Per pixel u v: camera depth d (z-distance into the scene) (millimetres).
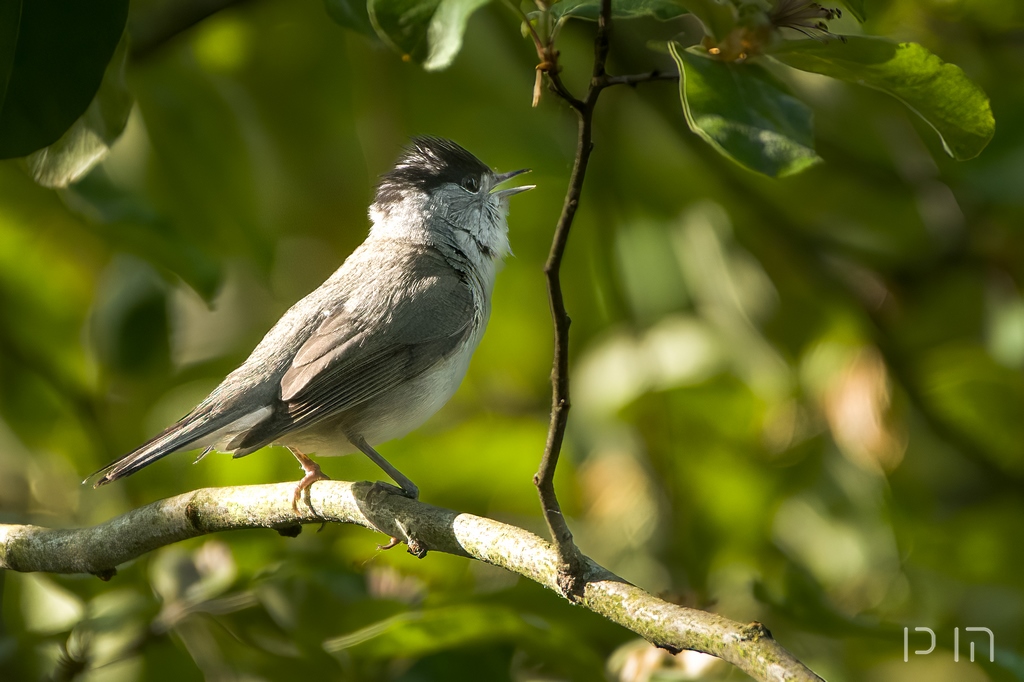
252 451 7684
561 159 11820
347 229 12008
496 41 11547
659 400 10969
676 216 11594
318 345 8383
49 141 6125
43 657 8656
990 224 11578
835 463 10742
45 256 11094
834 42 5496
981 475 11727
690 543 10484
